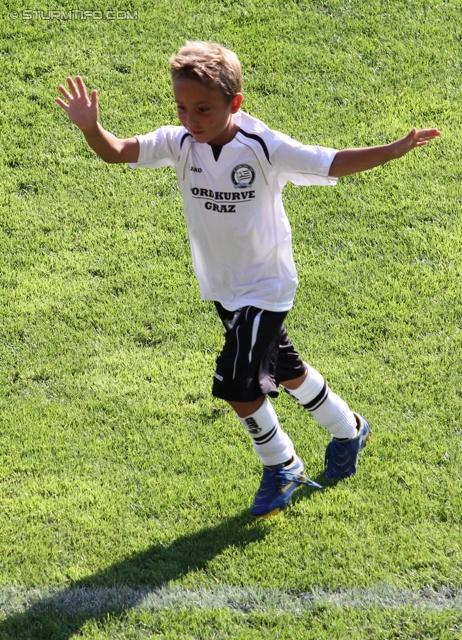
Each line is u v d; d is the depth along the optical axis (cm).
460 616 1149
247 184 1127
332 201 2127
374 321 1772
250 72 2556
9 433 1524
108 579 1233
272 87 2505
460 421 1516
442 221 2053
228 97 1064
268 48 2638
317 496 1368
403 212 2083
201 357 1705
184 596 1202
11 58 2611
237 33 2700
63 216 2100
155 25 2734
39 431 1529
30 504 1366
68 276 1925
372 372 1641
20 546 1291
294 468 1276
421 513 1324
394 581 1211
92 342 1744
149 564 1258
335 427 1359
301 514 1337
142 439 1507
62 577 1236
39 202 2144
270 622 1152
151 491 1393
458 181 2178
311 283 1880
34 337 1756
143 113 2411
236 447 1483
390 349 1697
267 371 1210
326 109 2428
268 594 1200
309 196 2142
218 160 1118
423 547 1262
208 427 1529
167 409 1572
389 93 2486
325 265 1934
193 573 1238
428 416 1532
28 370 1673
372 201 2122
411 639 1124
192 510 1352
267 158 1112
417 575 1219
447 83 2520
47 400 1606
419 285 1867
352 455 1391
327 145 2288
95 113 1105
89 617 1169
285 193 2152
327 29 2719
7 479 1427
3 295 1867
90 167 2253
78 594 1208
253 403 1209
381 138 2312
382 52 2634
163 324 1788
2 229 2059
